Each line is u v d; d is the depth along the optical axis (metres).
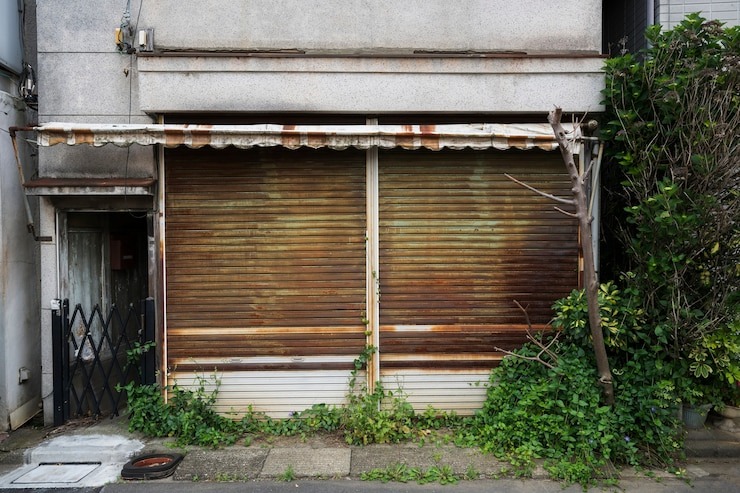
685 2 6.43
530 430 5.19
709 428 5.58
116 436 5.62
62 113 5.89
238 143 5.27
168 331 5.91
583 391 5.10
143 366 5.86
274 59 5.61
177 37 5.83
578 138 5.39
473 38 5.89
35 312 6.39
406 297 5.93
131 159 5.86
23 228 6.18
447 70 5.65
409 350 5.93
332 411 5.84
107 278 7.01
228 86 5.62
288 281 5.93
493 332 5.94
